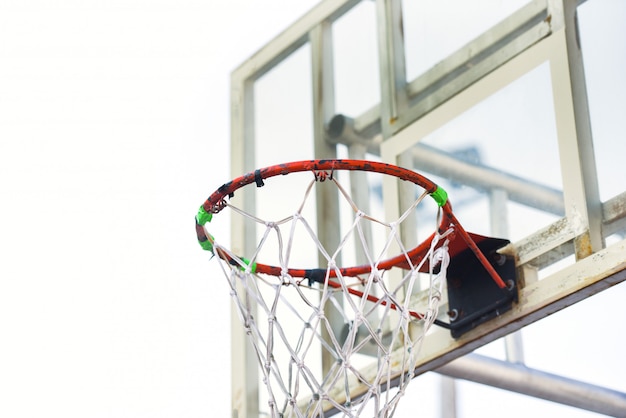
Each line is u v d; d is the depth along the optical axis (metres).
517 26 4.59
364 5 5.21
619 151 4.09
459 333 4.33
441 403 6.53
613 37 4.25
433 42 4.88
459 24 4.80
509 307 4.21
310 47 5.36
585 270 4.01
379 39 5.08
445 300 4.43
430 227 4.59
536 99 4.41
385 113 4.95
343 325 4.75
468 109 4.64
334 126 5.11
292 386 4.81
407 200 4.71
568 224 4.12
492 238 4.21
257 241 5.18
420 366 4.42
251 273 4.18
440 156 4.68
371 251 4.76
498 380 5.13
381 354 4.54
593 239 4.04
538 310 4.11
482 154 4.54
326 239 4.93
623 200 4.02
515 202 4.34
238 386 5.00
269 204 5.21
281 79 5.44
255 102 5.52
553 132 4.31
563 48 4.38
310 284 4.50
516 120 4.45
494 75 4.59
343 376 4.62
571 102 4.29
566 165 4.21
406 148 4.81
